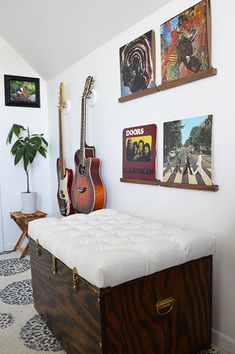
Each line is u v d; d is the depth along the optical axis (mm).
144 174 1781
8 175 3002
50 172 3207
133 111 1857
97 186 2113
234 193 1289
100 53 2137
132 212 1933
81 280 1091
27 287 2100
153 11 1628
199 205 1455
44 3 2002
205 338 1295
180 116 1523
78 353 1203
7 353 1380
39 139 2840
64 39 2287
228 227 1327
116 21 1839
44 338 1491
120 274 990
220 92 1312
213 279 1417
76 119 2559
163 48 1576
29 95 3041
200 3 1352
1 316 1716
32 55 2797
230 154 1290
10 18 2395
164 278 1114
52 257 1346
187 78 1436
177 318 1180
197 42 1381
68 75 2631
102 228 1432
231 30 1245
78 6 1879
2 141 2945
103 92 2145
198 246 1197
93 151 2279
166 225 1444
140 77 1752
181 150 1523
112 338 1001
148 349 1098
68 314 1253
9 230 3041
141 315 1063
